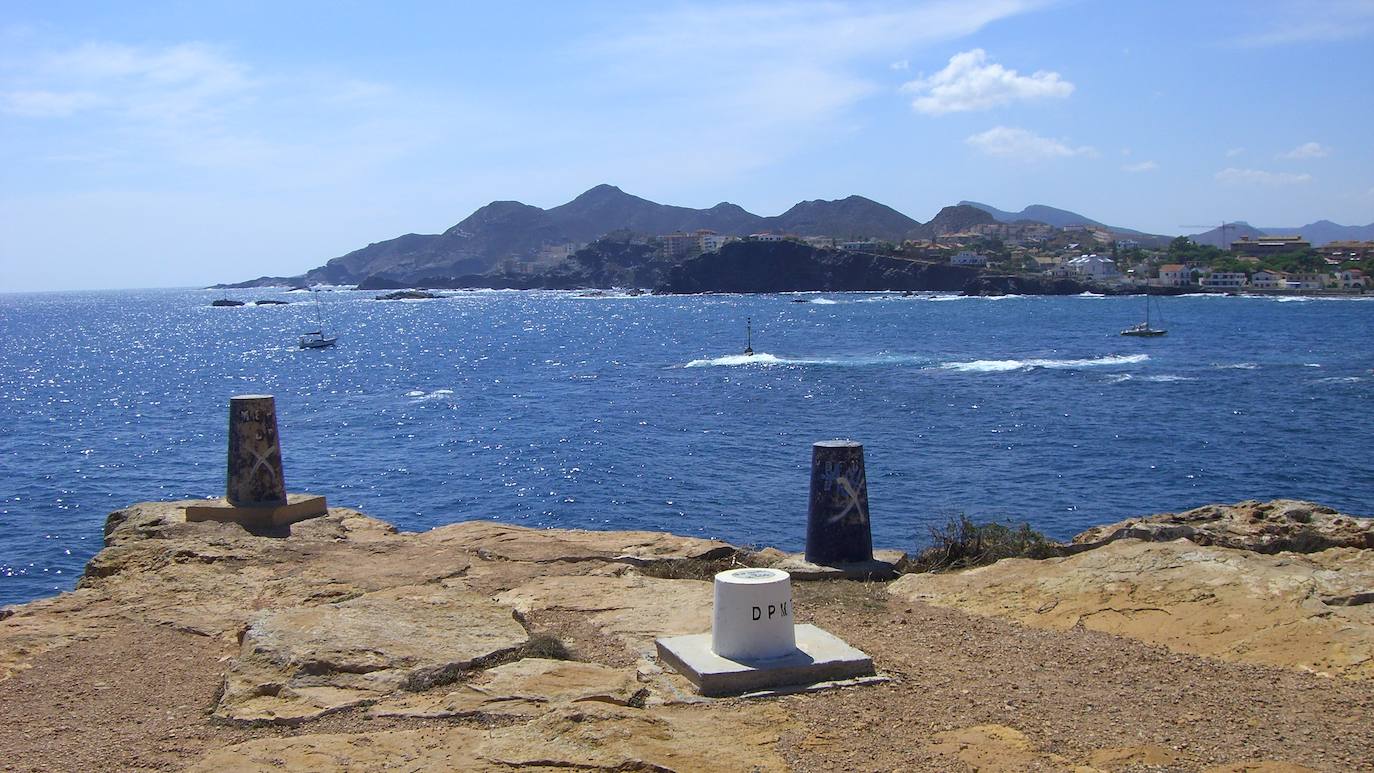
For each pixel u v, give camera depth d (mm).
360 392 68625
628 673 7180
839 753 5867
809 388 63875
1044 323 129750
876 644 7980
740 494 34250
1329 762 5574
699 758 5781
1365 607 7789
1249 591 8188
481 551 11273
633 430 48375
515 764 5605
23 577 26016
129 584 10070
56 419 56594
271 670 7215
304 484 37719
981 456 39594
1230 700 6496
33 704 7008
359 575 10164
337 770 5602
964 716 6398
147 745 6258
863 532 10789
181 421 55312
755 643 7328
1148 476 35688
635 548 11383
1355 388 59531
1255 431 44656
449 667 7223
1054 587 9000
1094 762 5648
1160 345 94062
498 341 118938
